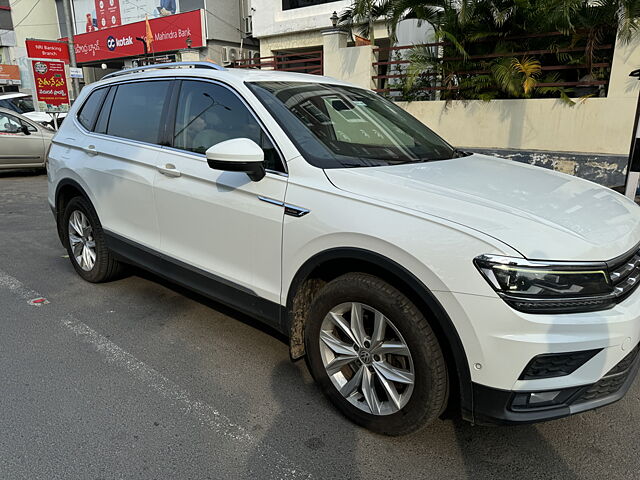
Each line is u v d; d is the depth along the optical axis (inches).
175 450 90.2
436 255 79.1
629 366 83.4
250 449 91.0
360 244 87.9
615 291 78.3
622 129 281.3
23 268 189.0
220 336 134.7
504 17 295.6
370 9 358.6
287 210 99.3
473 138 331.0
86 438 93.0
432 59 338.3
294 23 595.2
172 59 823.1
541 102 302.0
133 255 144.9
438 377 83.7
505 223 79.7
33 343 129.5
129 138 144.6
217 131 118.7
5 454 88.4
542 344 73.5
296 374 116.5
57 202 174.2
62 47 568.7
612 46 287.0
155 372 116.4
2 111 413.1
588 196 100.3
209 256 119.3
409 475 85.4
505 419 78.5
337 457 89.4
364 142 117.6
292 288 101.3
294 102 117.0
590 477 85.1
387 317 87.6
